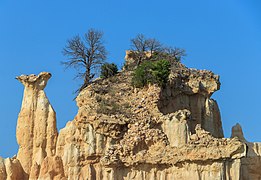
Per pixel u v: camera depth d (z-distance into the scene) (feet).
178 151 242.17
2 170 266.16
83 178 252.42
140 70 270.26
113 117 253.65
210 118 280.92
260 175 269.44
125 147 245.86
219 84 286.66
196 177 238.68
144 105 259.39
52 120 274.36
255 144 275.59
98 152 252.21
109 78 279.49
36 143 272.72
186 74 280.92
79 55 289.12
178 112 253.24
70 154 255.91
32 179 263.70
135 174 244.01
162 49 302.86
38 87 278.05
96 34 313.12
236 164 238.48
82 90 274.16
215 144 239.30
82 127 255.70
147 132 248.11
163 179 242.58
